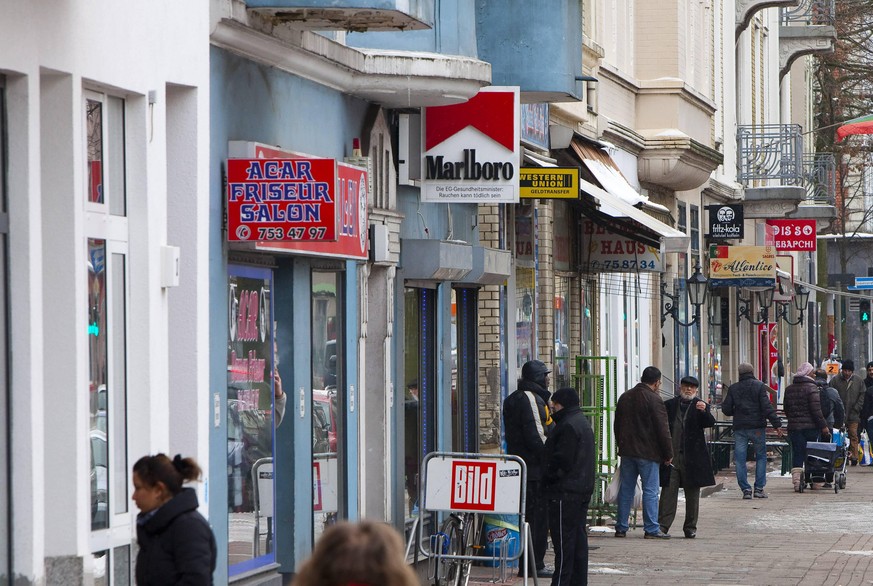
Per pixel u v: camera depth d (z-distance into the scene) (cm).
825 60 10969
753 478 5784
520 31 3419
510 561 2828
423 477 2538
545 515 3059
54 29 1781
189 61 2147
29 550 1716
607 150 4919
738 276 6888
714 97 6994
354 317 2806
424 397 3256
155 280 2053
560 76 3428
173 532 1495
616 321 5250
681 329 6506
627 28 5484
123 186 2031
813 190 9050
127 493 2022
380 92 2772
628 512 3816
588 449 2747
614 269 4622
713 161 6012
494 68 3422
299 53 2470
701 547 3622
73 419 1809
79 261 1830
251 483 2414
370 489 2947
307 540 2573
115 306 2003
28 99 1728
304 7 2289
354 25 2434
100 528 1944
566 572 2738
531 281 4097
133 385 2039
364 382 2884
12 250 1725
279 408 2531
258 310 2444
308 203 2236
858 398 6588
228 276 2314
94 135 1938
